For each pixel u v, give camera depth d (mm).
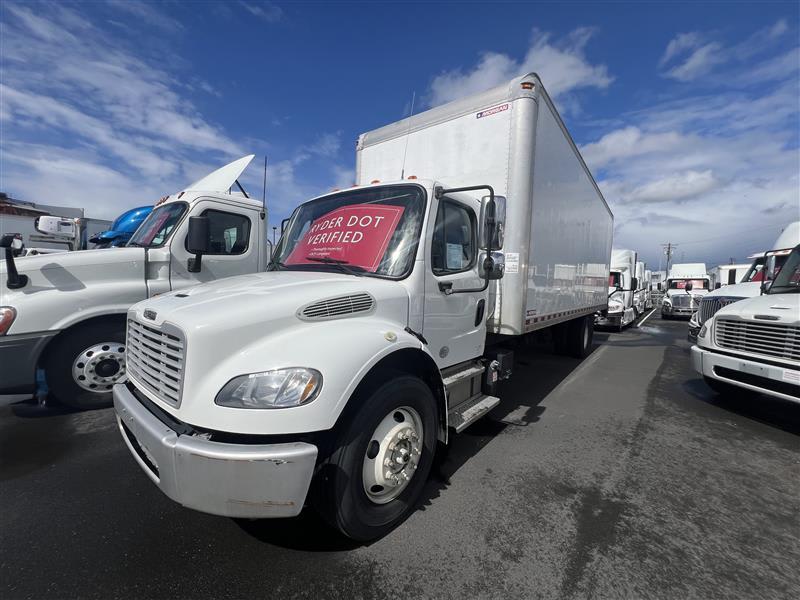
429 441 2736
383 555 2305
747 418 4750
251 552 2307
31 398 4754
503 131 4055
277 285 2584
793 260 5387
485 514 2719
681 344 10992
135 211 6570
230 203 5387
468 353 3631
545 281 4926
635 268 16797
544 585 2098
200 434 1960
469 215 3604
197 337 1964
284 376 1974
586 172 6875
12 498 2807
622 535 2521
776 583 2139
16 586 2020
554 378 6703
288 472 1876
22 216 13266
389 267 2947
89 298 4199
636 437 4125
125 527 2508
